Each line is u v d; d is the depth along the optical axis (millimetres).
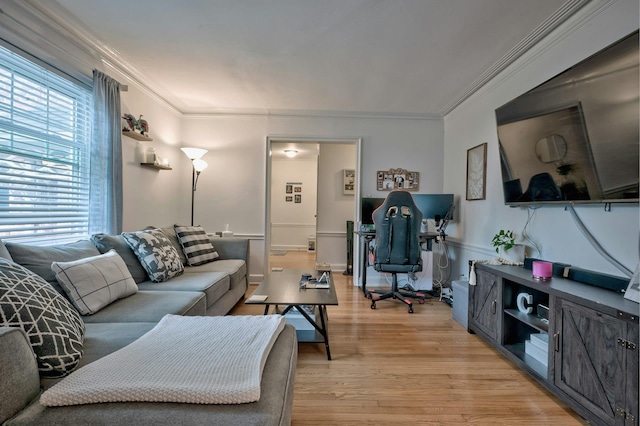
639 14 1588
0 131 1797
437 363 2025
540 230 2291
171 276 2424
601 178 1648
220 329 1269
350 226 4945
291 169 7980
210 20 2123
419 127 4168
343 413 1513
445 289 3742
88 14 2053
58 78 2170
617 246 1684
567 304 1524
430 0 1884
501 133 2508
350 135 4152
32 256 1627
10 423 775
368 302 3418
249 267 3781
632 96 1453
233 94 3508
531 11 1963
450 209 3666
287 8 1983
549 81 1967
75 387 845
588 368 1395
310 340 2176
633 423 1188
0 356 764
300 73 2947
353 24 2150
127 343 1260
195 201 4148
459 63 2697
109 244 2197
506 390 1727
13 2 1810
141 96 3193
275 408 858
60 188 2209
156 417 797
